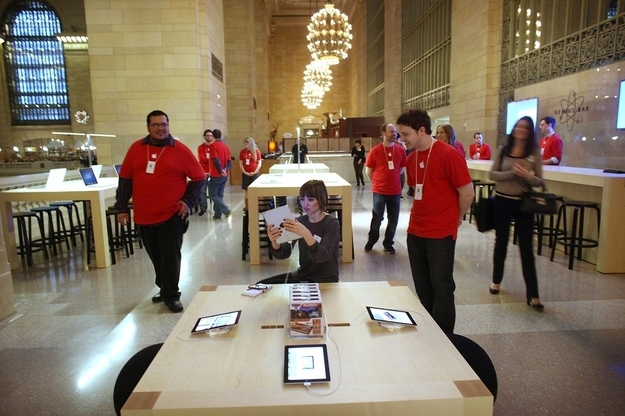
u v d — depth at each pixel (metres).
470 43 12.32
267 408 1.35
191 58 10.98
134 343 3.28
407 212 8.73
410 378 1.51
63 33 24.58
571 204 4.86
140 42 10.94
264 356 1.67
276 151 21.89
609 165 7.41
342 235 5.34
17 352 3.16
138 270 5.16
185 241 6.61
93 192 5.16
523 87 9.95
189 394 1.42
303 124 30.92
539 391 2.56
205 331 1.87
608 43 7.52
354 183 14.79
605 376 2.71
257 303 2.21
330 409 1.36
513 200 3.88
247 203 5.41
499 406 2.41
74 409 2.46
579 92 8.11
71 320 3.71
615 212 4.61
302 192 2.70
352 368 1.57
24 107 25.83
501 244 4.05
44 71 25.62
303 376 1.50
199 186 3.98
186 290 4.44
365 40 26.81
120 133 11.13
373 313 2.01
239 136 17.44
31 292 4.44
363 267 5.12
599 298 4.01
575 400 2.47
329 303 2.20
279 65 31.72
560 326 3.44
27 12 25.05
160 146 3.79
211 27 11.87
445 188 2.83
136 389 1.46
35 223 6.64
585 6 8.09
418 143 2.85
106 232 5.33
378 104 23.91
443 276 2.85
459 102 13.20
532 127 3.72
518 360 2.92
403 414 1.38
